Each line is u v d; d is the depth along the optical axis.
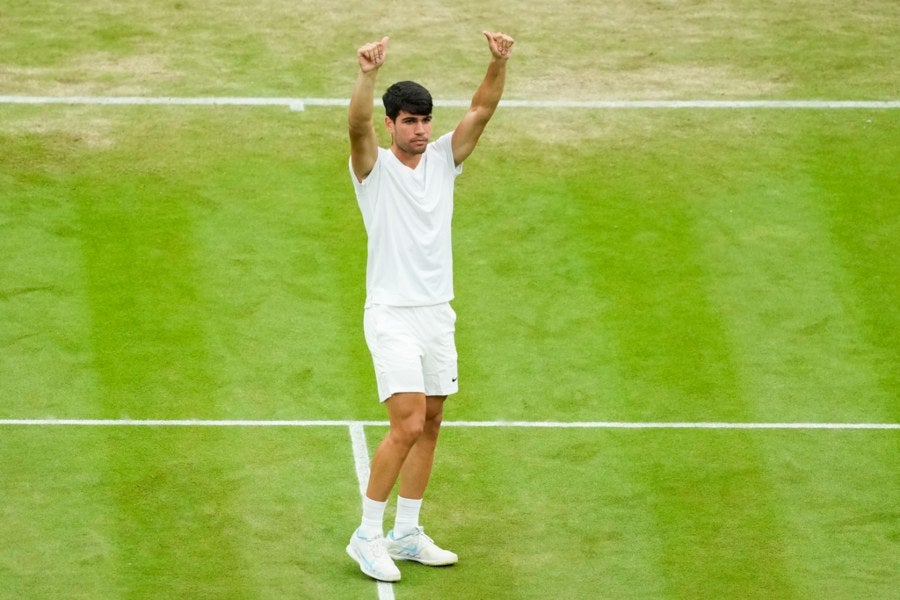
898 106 51.72
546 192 46.75
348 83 52.09
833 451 36.31
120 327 40.16
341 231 44.78
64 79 51.56
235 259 43.25
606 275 43.22
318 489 34.25
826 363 39.81
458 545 32.28
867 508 34.12
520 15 57.03
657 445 36.34
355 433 36.53
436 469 35.09
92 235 43.91
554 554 32.09
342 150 48.59
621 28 56.34
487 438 36.41
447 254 29.91
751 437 36.78
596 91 52.12
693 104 51.53
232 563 31.33
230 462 35.06
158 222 44.66
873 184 47.59
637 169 48.03
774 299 42.38
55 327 39.97
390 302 29.52
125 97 50.69
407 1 57.72
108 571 30.86
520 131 49.72
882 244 44.88
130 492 33.69
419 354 29.59
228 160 47.69
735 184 47.41
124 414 36.69
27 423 36.12
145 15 56.00
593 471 35.25
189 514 33.00
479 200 46.25
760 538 32.91
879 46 55.62
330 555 31.78
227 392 37.81
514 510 33.66
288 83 51.94
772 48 55.22
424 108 28.77
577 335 40.72
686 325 41.25
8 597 29.83
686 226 45.38
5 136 48.19
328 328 40.66
